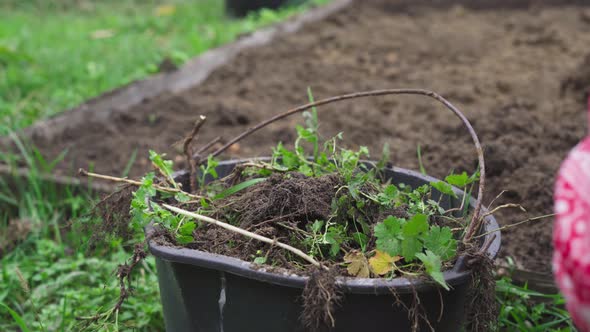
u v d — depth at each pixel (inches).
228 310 61.5
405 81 161.5
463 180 67.1
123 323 83.4
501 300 84.7
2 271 95.3
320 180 68.2
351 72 169.3
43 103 154.8
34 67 179.6
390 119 135.9
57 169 119.5
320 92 155.0
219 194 70.0
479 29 210.4
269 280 56.6
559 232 44.1
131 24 241.4
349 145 123.3
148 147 127.3
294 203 66.2
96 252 100.4
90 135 134.1
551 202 100.5
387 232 59.2
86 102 146.3
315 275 55.5
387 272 60.2
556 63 171.9
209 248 65.2
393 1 239.9
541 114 132.7
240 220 68.8
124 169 119.2
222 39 204.2
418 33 206.4
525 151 113.1
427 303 58.1
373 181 73.1
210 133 132.8
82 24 243.0
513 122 122.2
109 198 75.9
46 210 111.2
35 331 85.8
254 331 61.0
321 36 199.3
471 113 133.4
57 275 97.5
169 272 64.7
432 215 69.1
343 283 55.4
